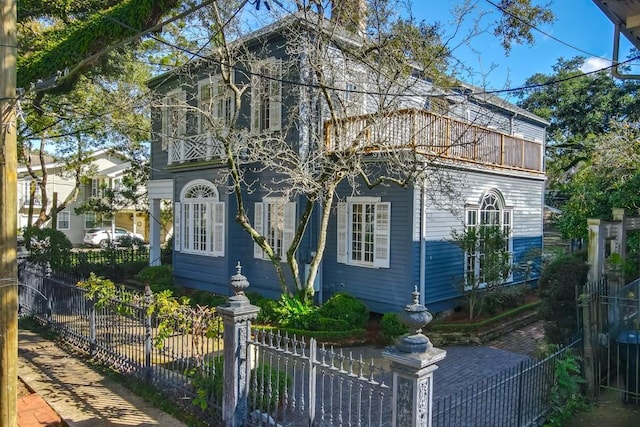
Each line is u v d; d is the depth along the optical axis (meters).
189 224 15.16
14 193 5.28
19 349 8.92
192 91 14.85
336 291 12.38
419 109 10.30
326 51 10.01
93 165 26.97
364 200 11.78
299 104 10.92
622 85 24.92
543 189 16.38
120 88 14.77
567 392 6.59
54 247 16.00
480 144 12.70
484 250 11.59
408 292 10.89
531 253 14.57
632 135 12.34
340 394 4.58
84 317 8.75
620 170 10.95
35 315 10.93
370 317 11.82
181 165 14.88
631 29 4.72
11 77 5.21
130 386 7.01
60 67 8.96
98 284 8.53
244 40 11.15
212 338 6.03
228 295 13.49
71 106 15.60
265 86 12.34
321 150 10.02
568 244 18.91
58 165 28.34
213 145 12.31
